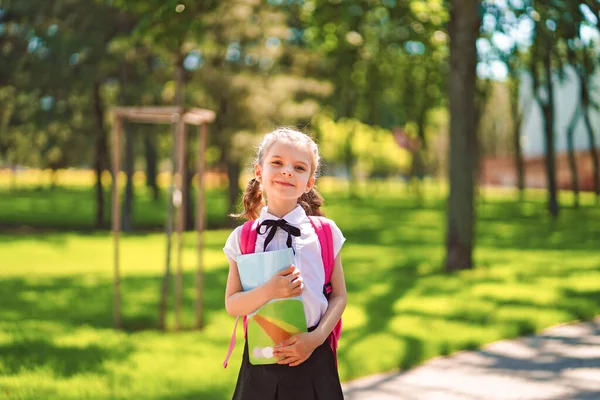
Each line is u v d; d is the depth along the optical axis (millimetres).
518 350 6117
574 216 25500
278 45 19875
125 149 22719
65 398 4828
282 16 19500
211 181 60719
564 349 6066
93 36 19641
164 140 28219
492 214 27375
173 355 6277
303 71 21844
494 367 5535
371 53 18094
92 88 21500
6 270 13664
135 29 8969
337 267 2648
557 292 9273
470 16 11805
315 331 2482
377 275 11734
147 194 44250
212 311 8828
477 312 7953
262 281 2443
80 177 87812
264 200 2852
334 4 12109
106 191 42000
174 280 11664
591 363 5527
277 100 18859
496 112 40500
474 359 5844
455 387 4984
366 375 5406
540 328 7031
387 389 4973
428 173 58219
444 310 8195
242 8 17969
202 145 7598
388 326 7270
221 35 18219
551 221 23672
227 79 18594
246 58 19641
